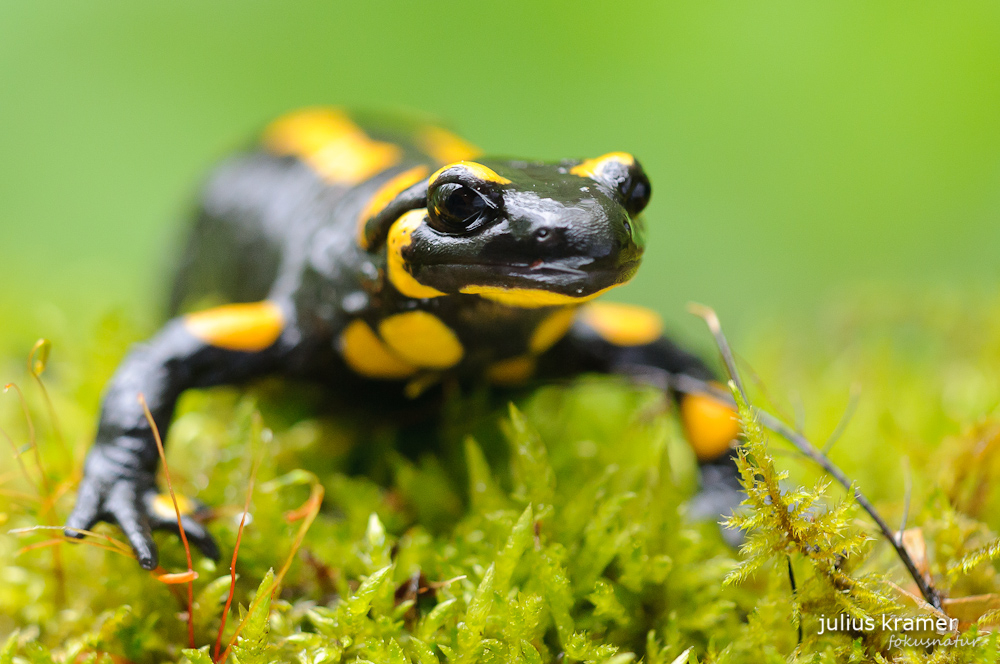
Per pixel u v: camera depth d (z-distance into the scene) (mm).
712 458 260
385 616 230
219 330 253
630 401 275
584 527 240
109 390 247
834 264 568
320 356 256
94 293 391
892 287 309
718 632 235
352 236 251
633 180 239
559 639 230
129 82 654
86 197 647
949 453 251
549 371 262
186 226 302
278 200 279
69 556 241
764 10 618
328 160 278
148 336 296
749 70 608
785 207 584
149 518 238
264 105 649
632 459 256
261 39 657
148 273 419
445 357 249
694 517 254
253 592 235
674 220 578
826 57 605
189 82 655
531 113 620
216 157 327
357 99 648
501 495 243
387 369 255
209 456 256
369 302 248
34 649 231
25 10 653
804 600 227
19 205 646
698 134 600
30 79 653
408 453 264
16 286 386
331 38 655
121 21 656
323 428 265
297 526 243
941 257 557
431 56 646
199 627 234
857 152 590
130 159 648
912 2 603
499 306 242
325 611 233
